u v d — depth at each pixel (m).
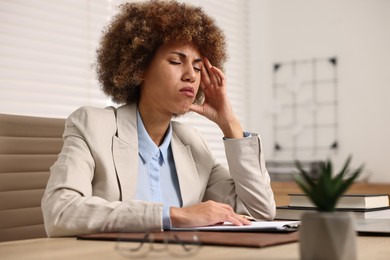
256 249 0.96
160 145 1.67
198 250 0.95
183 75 1.61
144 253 0.93
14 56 2.85
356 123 4.33
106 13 3.31
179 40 1.61
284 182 3.68
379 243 1.05
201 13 1.72
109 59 1.73
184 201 1.63
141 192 1.57
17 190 1.76
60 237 1.28
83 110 1.55
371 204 1.63
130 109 1.63
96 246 1.03
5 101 2.81
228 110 1.77
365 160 4.28
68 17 3.11
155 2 1.69
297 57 4.62
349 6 4.39
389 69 4.20
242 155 1.69
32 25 2.93
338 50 4.43
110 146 1.51
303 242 0.77
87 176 1.42
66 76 3.09
